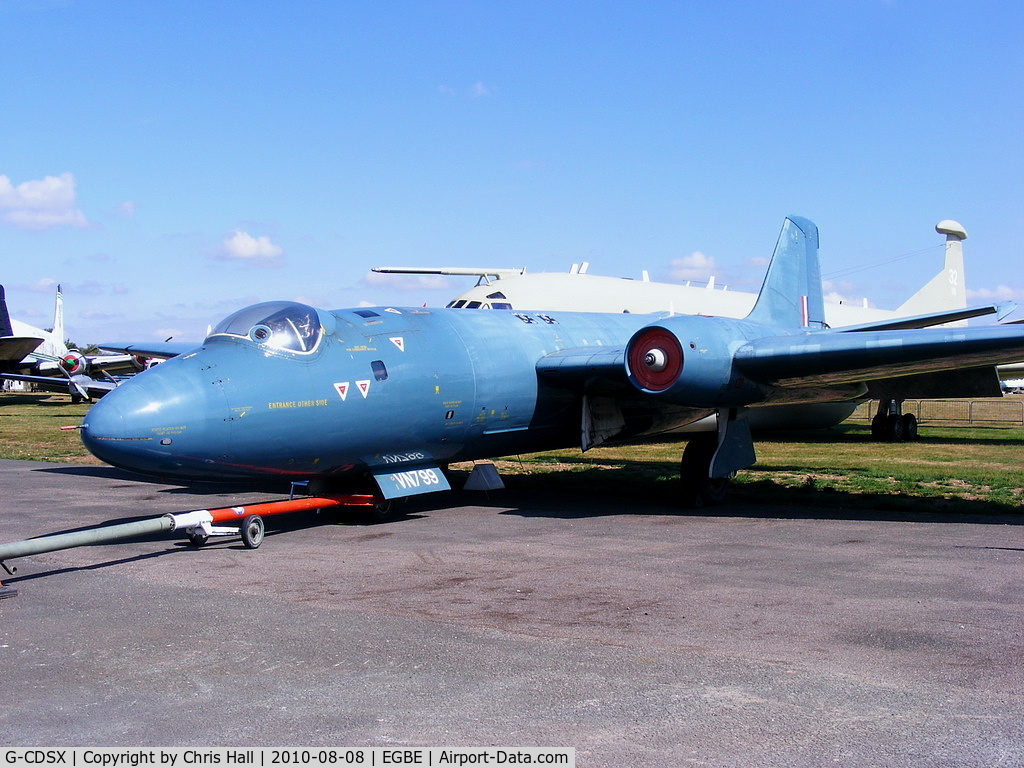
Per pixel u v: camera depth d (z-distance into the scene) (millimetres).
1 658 5520
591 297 23047
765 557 8508
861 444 23328
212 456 9125
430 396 10789
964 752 4066
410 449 10906
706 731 4309
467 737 4270
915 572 7742
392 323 11031
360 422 10117
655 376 11039
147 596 7082
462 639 5816
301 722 4469
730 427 12242
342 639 5844
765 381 11680
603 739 4230
